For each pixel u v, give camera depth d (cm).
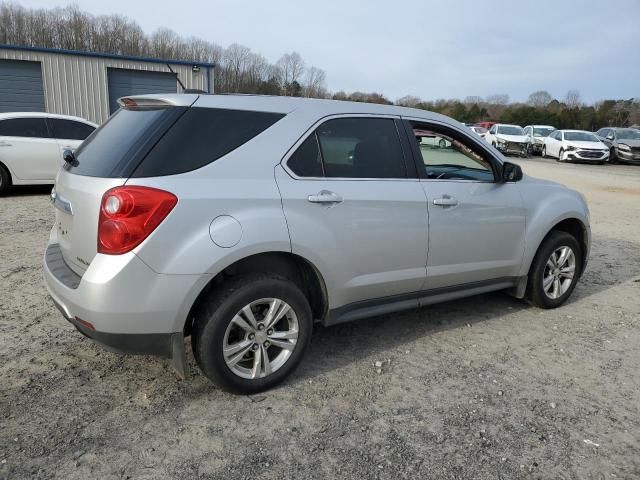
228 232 283
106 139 311
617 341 414
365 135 356
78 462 252
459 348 393
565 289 483
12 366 339
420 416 301
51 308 438
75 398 306
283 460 260
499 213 416
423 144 391
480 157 424
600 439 285
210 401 308
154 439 271
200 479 244
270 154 308
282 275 332
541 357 382
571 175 1855
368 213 340
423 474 253
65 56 1869
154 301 271
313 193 317
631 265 646
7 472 242
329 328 423
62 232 314
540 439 283
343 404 311
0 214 805
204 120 296
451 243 389
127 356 358
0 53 1781
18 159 952
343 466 257
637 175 1938
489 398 322
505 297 512
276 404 308
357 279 345
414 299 388
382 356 375
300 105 331
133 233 263
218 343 293
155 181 271
